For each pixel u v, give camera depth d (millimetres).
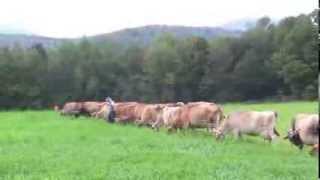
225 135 28312
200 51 110438
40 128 35000
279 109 58125
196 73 110125
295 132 24266
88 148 22766
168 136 29422
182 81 110062
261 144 25797
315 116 23609
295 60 99688
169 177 15445
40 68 108500
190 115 31797
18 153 21328
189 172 16234
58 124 39031
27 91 105125
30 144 24781
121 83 113062
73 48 115312
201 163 17953
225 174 15750
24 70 106125
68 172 16500
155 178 15320
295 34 101125
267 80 106062
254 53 107125
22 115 56344
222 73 108688
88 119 49750
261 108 62938
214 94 109625
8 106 104000
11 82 104375
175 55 110500
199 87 110062
